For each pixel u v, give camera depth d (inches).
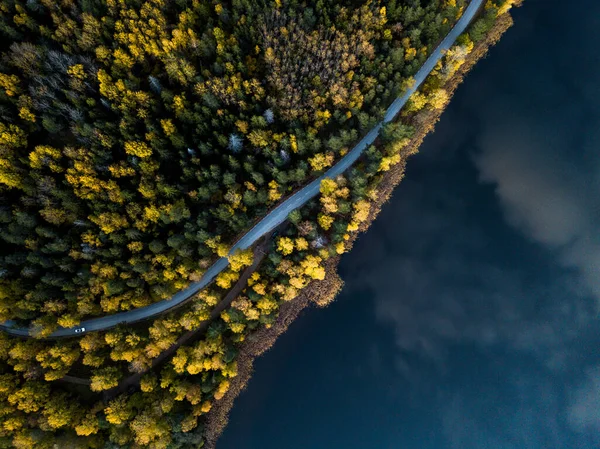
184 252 3312.0
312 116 3555.6
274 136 3383.4
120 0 3292.3
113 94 3213.6
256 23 3474.4
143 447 3267.7
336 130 3720.5
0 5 3203.7
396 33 3673.7
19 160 3127.5
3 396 3043.8
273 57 3408.0
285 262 3491.6
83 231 3272.6
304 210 3656.5
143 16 3376.0
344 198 3572.8
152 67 3523.6
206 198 3415.4
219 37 3383.4
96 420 3191.4
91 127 3174.2
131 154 3248.0
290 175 3472.0
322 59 3494.1
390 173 4069.9
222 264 3722.9
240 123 3329.2
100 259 3272.6
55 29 3403.1
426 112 3875.5
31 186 3120.1
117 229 3238.2
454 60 3784.5
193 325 3442.4
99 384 3144.7
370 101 3614.7
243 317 3572.8
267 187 3607.3
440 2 3833.7
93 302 3361.2
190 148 3385.8
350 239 4055.1
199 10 3459.6
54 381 3307.1
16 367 3041.3
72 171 3090.6
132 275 3319.4
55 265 3171.8
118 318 3550.7
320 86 3494.1
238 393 3878.0
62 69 3193.9
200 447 3624.5
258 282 3587.6
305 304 3983.8
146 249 3383.4
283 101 3408.0
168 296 3388.3
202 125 3309.5
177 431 3331.7
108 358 3408.0
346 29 3545.8
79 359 3420.3
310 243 3602.4
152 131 3253.0
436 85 3846.0
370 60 3572.8
